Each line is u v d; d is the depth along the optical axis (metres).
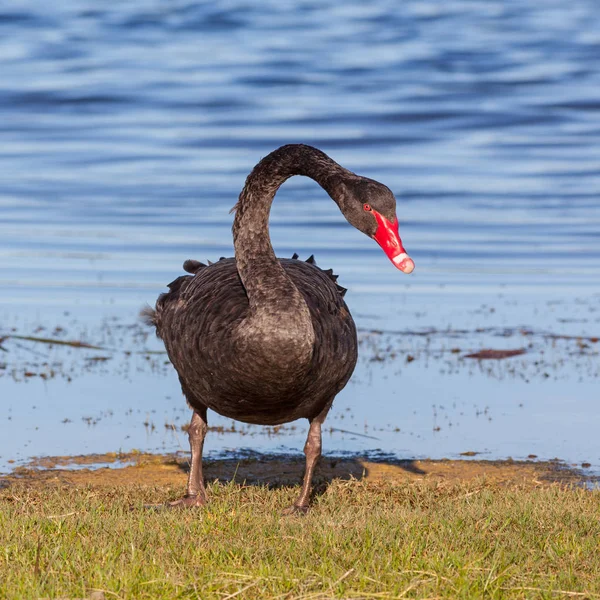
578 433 12.18
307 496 9.33
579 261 21.61
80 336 15.97
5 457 11.12
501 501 9.27
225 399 8.70
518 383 14.05
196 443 9.52
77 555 7.37
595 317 17.34
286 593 6.76
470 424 12.48
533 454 11.48
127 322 16.84
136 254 21.52
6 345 15.50
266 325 8.17
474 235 23.83
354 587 6.91
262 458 11.45
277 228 24.08
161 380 14.16
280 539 7.97
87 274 19.89
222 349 8.38
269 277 8.39
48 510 8.87
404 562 7.37
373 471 10.91
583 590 7.00
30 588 6.75
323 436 12.11
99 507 8.90
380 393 13.66
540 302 18.41
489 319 17.25
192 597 6.73
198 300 8.86
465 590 6.81
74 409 12.87
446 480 10.44
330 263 21.19
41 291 18.66
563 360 15.02
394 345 15.78
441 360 15.05
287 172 8.71
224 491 9.80
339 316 9.05
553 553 7.63
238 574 6.98
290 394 8.48
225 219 24.72
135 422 12.49
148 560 7.39
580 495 9.48
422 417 12.75
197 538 7.94
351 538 7.86
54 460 11.08
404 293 19.06
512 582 7.06
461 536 7.95
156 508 9.17
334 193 8.48
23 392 13.45
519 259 21.81
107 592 6.70
